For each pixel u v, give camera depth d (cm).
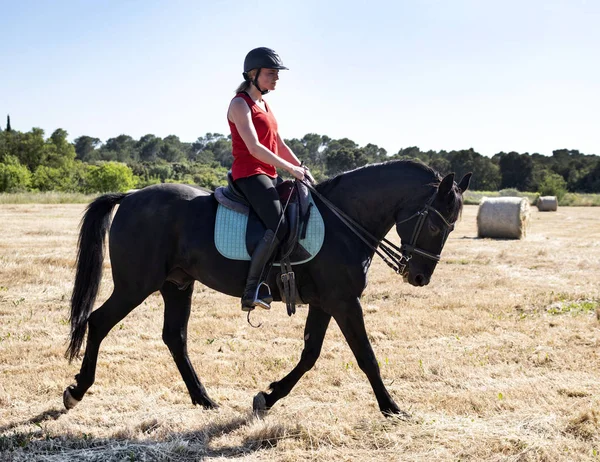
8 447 371
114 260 427
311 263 408
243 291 419
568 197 5141
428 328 669
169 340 455
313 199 427
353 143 11462
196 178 6247
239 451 371
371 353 410
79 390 428
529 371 520
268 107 430
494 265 1148
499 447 363
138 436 388
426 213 410
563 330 648
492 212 1712
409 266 425
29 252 1198
